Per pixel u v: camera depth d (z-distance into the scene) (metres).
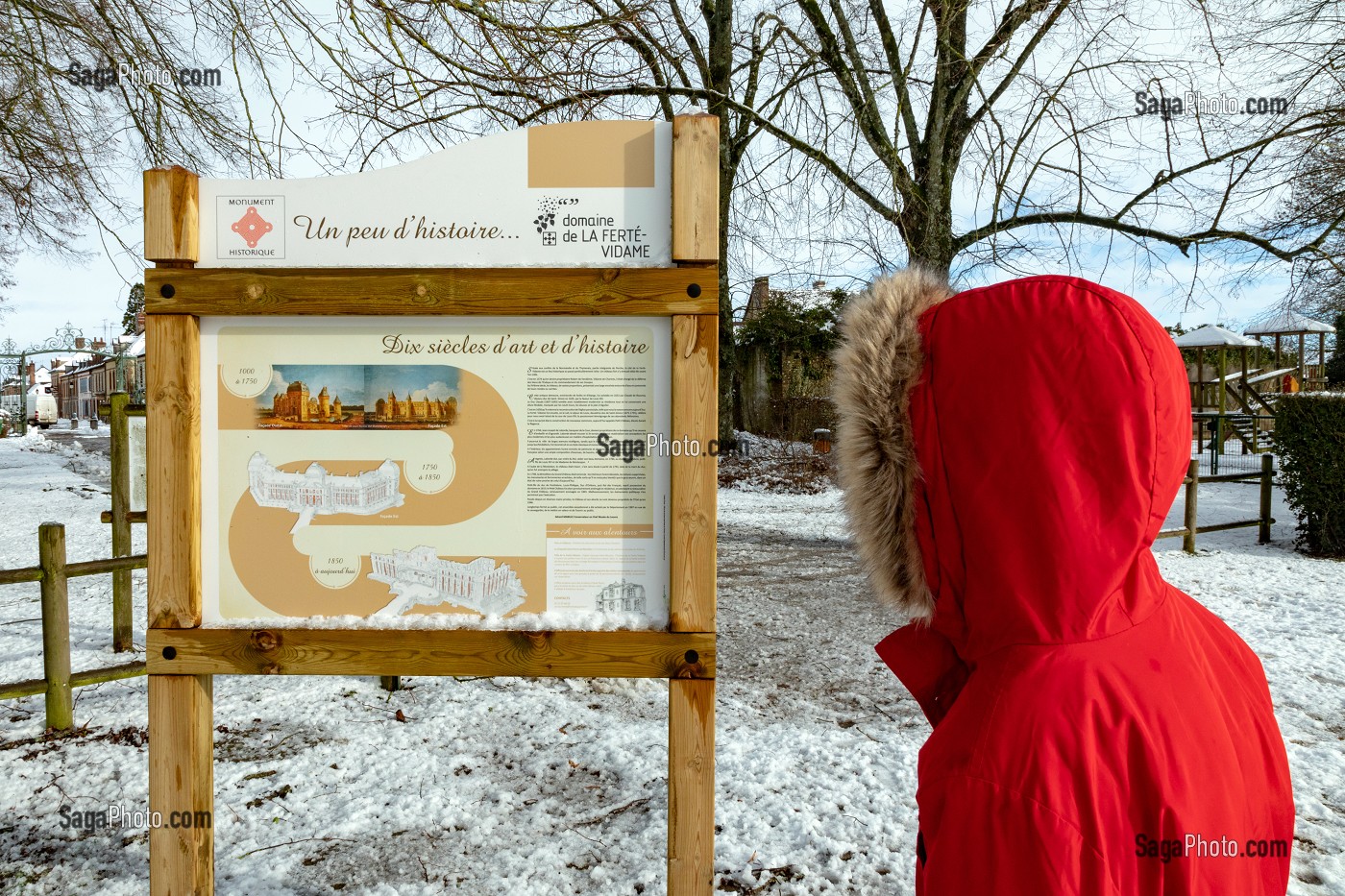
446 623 1.85
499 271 1.79
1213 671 1.22
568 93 5.50
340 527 1.87
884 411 1.24
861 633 5.70
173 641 1.83
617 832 2.93
